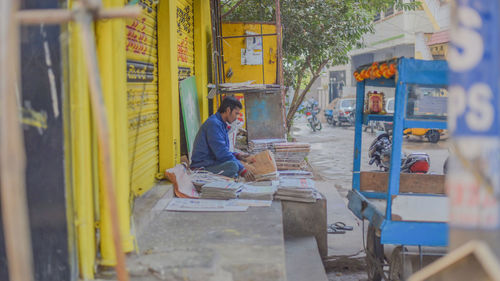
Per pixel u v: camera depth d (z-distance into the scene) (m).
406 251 3.42
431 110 3.22
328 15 9.56
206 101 7.68
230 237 3.22
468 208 1.29
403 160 4.80
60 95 2.51
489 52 1.27
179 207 4.01
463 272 1.31
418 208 3.15
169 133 4.93
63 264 2.60
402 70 3.13
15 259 1.23
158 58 4.93
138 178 4.11
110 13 1.50
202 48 7.25
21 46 2.49
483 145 1.28
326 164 12.30
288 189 4.52
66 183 2.56
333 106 27.89
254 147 6.72
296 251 4.21
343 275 4.62
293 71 10.52
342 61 10.12
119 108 2.70
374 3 10.59
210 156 5.28
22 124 2.53
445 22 17.00
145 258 2.79
